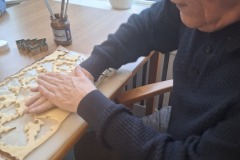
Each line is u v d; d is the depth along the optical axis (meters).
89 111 0.48
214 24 0.40
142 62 0.73
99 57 0.64
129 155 0.45
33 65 0.67
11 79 0.61
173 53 1.06
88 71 0.61
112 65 0.65
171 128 0.59
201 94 0.49
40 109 0.52
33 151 0.44
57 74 0.59
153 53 0.88
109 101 0.49
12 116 0.51
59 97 0.52
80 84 0.54
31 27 0.88
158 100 1.19
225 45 0.43
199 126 0.47
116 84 0.62
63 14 0.76
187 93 0.53
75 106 0.51
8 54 0.72
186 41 0.54
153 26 0.69
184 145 0.44
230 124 0.38
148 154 0.44
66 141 0.46
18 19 0.94
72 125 0.50
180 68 0.55
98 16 0.97
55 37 0.76
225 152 0.37
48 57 0.70
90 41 0.79
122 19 0.95
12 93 0.57
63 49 0.74
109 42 0.67
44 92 0.54
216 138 0.38
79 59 0.69
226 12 0.37
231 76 0.41
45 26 0.89
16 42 0.76
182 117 0.55
